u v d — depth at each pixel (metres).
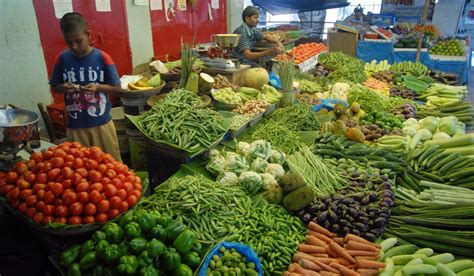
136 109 3.45
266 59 4.66
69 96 2.79
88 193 1.63
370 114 3.59
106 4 4.58
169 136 2.41
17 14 3.54
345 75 5.17
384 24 9.02
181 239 1.59
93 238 1.54
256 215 1.98
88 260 1.48
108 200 1.66
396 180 2.52
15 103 3.67
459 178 2.41
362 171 2.44
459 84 5.42
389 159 2.67
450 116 3.44
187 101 2.74
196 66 3.59
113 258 1.46
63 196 1.60
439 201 2.13
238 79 3.80
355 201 2.05
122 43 4.95
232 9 7.91
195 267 1.62
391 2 9.85
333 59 5.61
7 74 3.55
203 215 1.87
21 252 1.78
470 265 1.75
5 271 1.75
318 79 5.05
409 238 1.94
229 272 1.59
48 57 3.90
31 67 3.75
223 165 2.44
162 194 1.98
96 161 1.79
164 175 2.60
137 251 1.49
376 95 4.00
